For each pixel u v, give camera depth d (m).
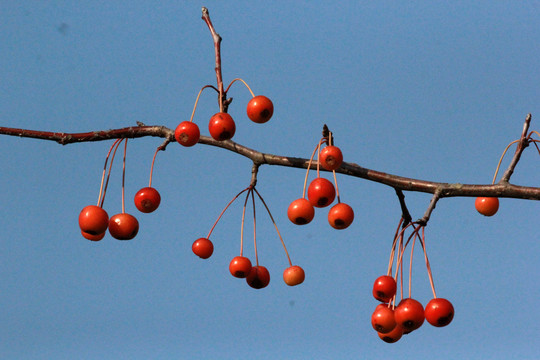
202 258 5.20
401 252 4.53
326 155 4.59
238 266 5.07
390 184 4.96
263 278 5.25
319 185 4.64
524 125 5.16
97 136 4.85
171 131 4.88
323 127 4.87
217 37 5.03
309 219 4.68
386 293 4.36
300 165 5.03
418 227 4.51
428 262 4.47
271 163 5.12
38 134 4.83
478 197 5.37
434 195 4.80
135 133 4.88
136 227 4.75
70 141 4.85
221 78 4.90
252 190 5.25
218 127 4.55
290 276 5.17
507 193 4.91
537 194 4.89
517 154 5.12
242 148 5.15
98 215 4.63
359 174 4.98
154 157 4.92
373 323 4.40
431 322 4.29
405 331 4.55
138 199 4.80
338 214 4.59
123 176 4.84
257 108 4.59
